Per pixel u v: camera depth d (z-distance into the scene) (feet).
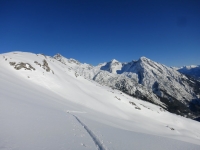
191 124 316.81
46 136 45.50
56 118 69.77
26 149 34.96
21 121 52.65
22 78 185.47
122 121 171.94
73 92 221.46
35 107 80.12
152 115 292.20
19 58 226.58
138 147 55.57
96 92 287.89
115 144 52.49
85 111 143.02
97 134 59.16
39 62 248.73
